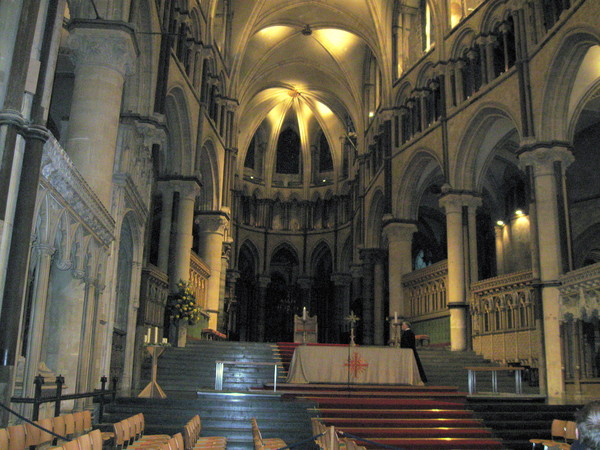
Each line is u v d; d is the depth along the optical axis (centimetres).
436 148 2738
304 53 3944
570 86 1889
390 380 1614
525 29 2062
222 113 3306
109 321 1464
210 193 3169
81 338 1237
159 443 880
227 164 3356
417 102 3017
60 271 1227
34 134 877
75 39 1414
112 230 1403
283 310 4625
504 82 2205
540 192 1900
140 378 1786
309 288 4606
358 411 1277
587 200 2653
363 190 3816
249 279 4647
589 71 1872
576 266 2655
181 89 2327
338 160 4606
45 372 1098
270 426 1223
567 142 1905
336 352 1614
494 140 2527
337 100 4331
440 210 3919
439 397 1477
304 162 4775
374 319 3553
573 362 1761
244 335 4566
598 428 357
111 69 1416
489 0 2358
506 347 2183
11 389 816
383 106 3275
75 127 1377
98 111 1383
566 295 1778
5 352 812
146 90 1827
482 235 3494
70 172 1023
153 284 1973
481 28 2406
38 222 966
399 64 3238
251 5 3372
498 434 1252
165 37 1978
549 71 1881
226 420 1247
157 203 3641
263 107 4512
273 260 4781
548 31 1898
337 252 4484
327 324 4584
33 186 864
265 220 4666
